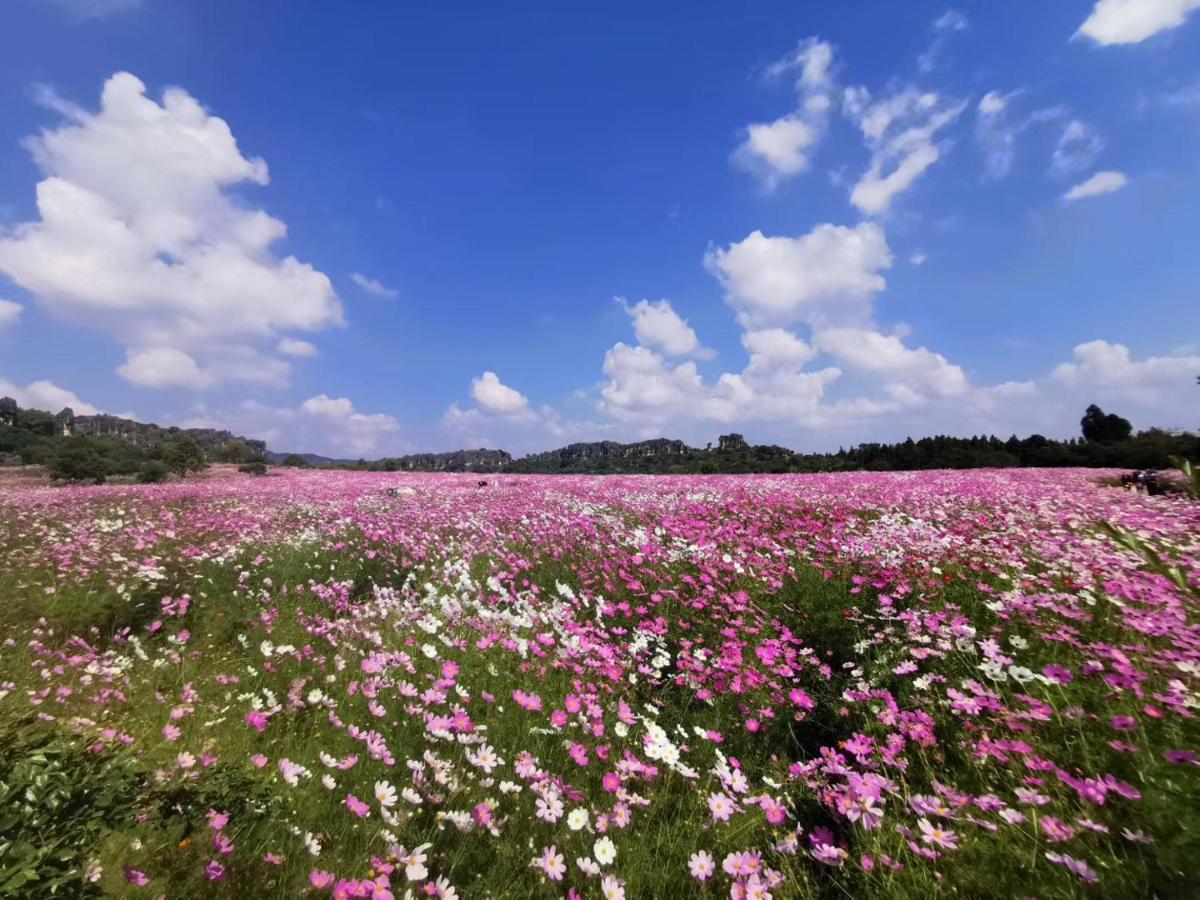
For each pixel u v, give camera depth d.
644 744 3.93
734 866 2.65
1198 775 2.62
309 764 3.42
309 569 8.29
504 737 4.04
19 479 34.47
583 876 2.72
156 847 2.37
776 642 5.30
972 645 4.33
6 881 1.81
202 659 5.32
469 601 6.79
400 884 2.45
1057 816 2.75
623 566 7.89
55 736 2.82
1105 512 10.45
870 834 2.96
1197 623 4.13
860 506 12.51
